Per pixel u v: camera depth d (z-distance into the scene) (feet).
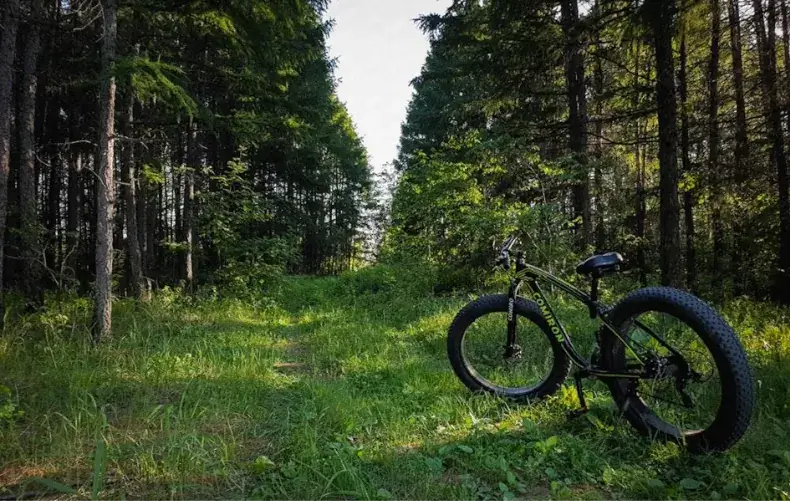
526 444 8.95
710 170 32.83
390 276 38.47
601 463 8.16
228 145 51.16
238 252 37.55
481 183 36.58
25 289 25.63
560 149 41.19
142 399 11.91
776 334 16.47
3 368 14.28
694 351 9.12
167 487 7.58
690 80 40.50
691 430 8.95
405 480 7.76
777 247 31.32
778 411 9.69
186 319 27.20
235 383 13.60
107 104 19.76
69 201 42.45
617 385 9.56
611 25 27.20
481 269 33.68
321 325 26.35
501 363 12.88
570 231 33.42
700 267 40.47
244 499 7.34
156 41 30.96
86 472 8.16
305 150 60.80
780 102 27.91
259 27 28.07
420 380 13.97
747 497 6.74
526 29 32.32
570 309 20.71
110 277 19.76
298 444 9.09
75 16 27.32
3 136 20.04
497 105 37.52
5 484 7.75
